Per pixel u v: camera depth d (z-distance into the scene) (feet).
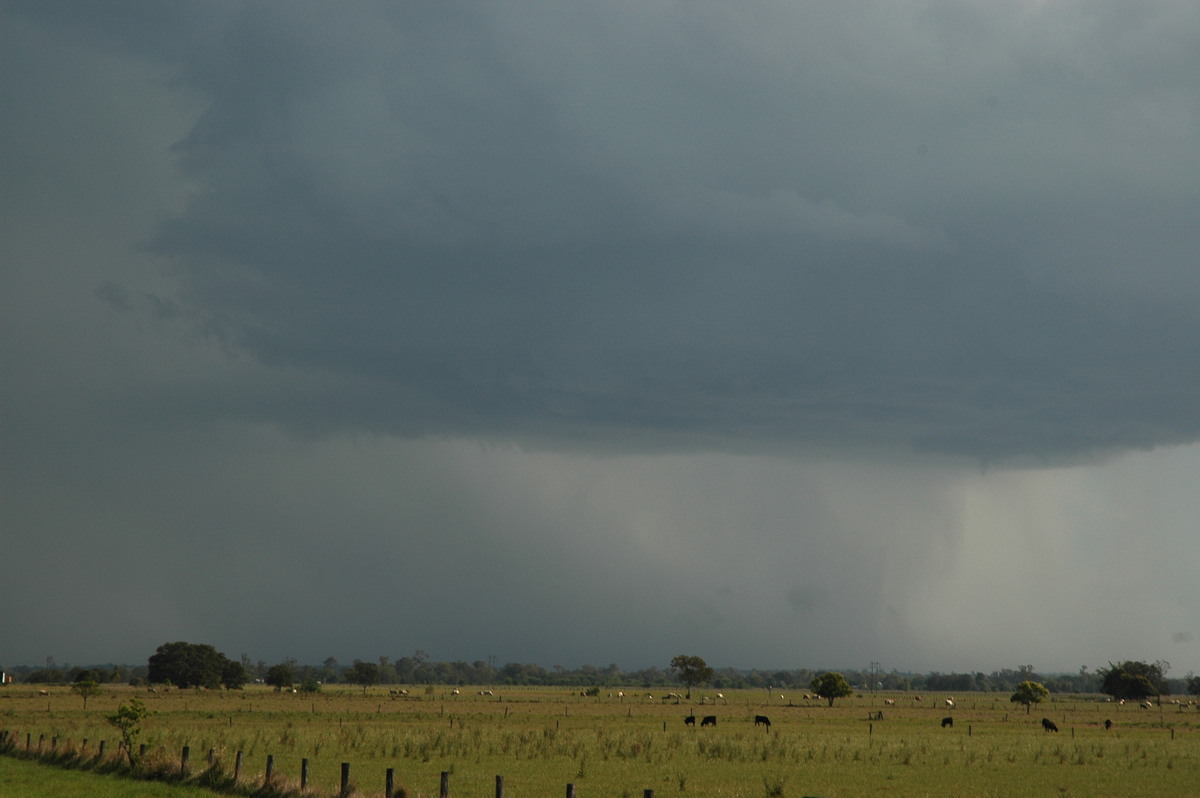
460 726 272.72
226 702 502.38
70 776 135.33
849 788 146.92
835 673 607.37
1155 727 377.30
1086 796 140.77
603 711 469.57
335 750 193.67
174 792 116.47
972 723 395.96
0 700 481.46
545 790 136.36
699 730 290.15
